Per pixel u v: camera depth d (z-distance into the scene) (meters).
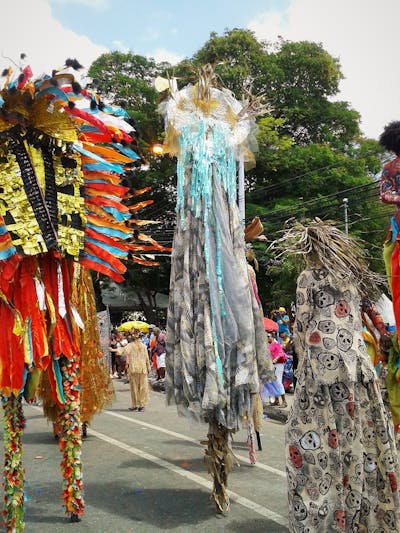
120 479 5.55
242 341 4.73
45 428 8.47
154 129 22.14
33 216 4.16
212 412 4.62
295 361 11.93
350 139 25.61
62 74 4.01
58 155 4.39
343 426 3.58
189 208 4.93
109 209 4.78
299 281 3.84
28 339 4.12
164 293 27.50
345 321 3.71
